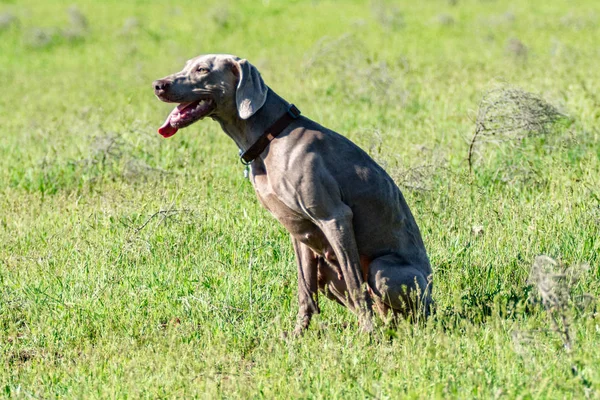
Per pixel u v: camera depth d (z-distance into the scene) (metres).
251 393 8.87
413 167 15.71
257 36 45.88
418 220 13.98
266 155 10.35
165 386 9.20
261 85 10.27
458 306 9.92
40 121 26.64
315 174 10.05
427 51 35.50
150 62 41.50
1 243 14.55
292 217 10.48
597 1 51.34
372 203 10.39
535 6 50.59
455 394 8.43
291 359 9.63
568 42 35.44
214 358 9.77
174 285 12.40
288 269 12.70
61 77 38.84
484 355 9.43
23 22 55.56
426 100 23.94
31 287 12.47
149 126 20.48
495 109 16.94
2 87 36.88
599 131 18.41
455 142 18.66
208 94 10.42
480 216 13.94
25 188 18.50
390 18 44.88
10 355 10.66
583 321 9.85
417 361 9.12
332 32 44.53
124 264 13.13
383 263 10.50
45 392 9.43
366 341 9.90
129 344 10.55
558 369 8.90
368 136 18.69
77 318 11.49
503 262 12.17
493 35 39.25
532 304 10.66
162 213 14.46
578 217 13.35
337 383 8.93
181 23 52.06
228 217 14.62
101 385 9.36
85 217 15.48
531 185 15.71
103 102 29.28
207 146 19.91
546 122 16.98
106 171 18.52
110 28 52.62
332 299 11.39
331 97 25.39
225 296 11.84
